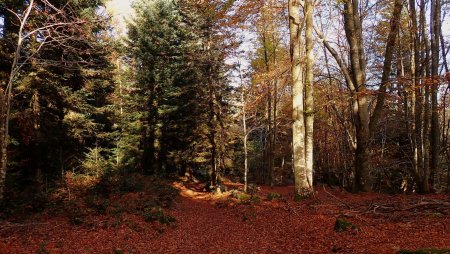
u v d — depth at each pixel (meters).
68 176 15.80
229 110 27.06
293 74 16.22
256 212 14.88
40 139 15.52
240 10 18.28
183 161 30.11
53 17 12.79
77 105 17.70
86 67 18.09
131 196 17.05
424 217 10.07
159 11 29.30
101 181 17.41
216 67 24.62
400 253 6.70
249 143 35.28
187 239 11.98
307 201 15.21
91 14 16.78
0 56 14.60
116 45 19.59
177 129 28.81
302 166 16.06
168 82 28.14
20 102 16.06
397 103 27.75
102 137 20.86
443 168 25.78
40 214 12.56
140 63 30.14
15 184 14.55
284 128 37.84
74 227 11.71
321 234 9.66
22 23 12.18
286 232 10.91
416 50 19.17
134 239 11.26
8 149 15.77
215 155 26.22
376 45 26.84
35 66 14.94
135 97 28.27
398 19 17.70
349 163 28.12
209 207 19.50
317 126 34.09
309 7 16.83
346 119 28.88
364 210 11.98
